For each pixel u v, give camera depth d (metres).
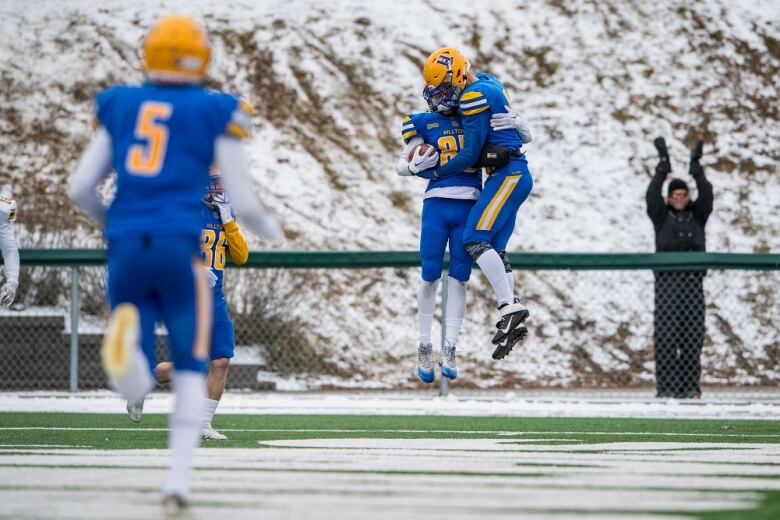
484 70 85.88
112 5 90.06
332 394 53.19
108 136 14.97
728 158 80.81
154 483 17.28
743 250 73.88
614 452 24.45
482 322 63.94
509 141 30.33
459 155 30.11
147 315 14.55
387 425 35.09
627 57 87.69
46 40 86.31
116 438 28.14
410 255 49.22
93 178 15.02
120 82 83.19
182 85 14.88
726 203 77.12
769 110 84.94
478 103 29.83
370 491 16.55
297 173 75.94
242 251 28.55
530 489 16.91
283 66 84.25
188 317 14.39
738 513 14.48
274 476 18.64
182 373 14.54
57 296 55.66
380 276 65.81
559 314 65.75
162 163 14.38
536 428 34.09
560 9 91.50
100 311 55.47
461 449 25.03
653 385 61.81
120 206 14.44
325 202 73.69
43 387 53.50
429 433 31.38
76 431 30.89
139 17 88.81
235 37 86.38
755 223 75.94
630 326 65.81
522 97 83.94
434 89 30.41
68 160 76.25
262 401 45.22
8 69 83.31
